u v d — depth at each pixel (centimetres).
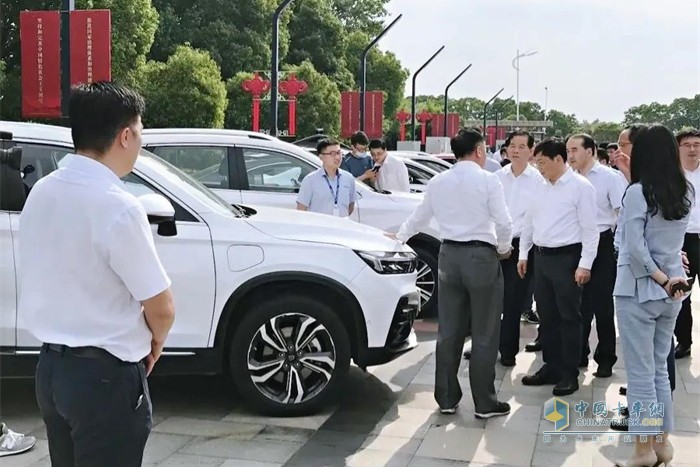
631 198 383
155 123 2841
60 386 234
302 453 431
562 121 11425
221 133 732
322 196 671
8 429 434
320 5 4731
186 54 2892
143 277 233
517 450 441
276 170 727
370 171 912
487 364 488
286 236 484
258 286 479
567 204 532
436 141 3316
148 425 249
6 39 2389
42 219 236
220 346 473
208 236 468
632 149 389
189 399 524
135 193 464
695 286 969
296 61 4584
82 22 936
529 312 796
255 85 2609
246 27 3891
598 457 432
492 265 484
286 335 485
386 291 492
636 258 382
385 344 496
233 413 497
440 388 501
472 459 427
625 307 393
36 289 238
